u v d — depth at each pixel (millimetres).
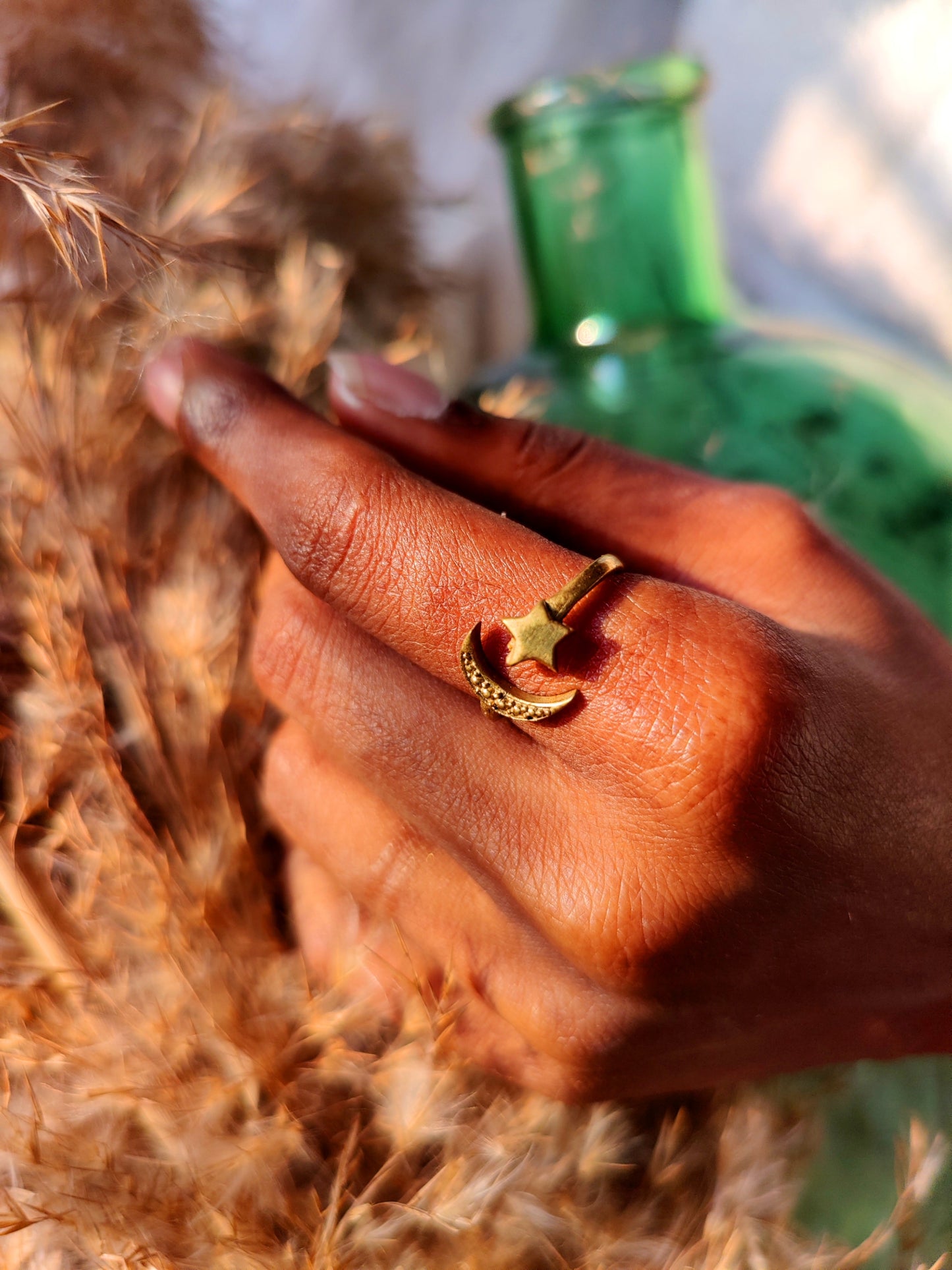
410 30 270
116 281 129
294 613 138
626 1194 146
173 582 152
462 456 144
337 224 180
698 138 183
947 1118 170
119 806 138
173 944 135
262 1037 135
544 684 120
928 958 131
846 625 138
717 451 177
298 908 152
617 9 280
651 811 120
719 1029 132
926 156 255
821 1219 162
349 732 134
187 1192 126
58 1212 122
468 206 242
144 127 155
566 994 133
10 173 115
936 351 272
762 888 121
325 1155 138
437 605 124
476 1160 134
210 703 146
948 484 178
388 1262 130
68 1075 129
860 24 252
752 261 288
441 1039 130
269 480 129
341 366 145
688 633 119
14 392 140
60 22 144
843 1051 139
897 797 124
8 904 133
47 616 137
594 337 183
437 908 140
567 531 146
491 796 129
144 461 155
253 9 254
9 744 142
